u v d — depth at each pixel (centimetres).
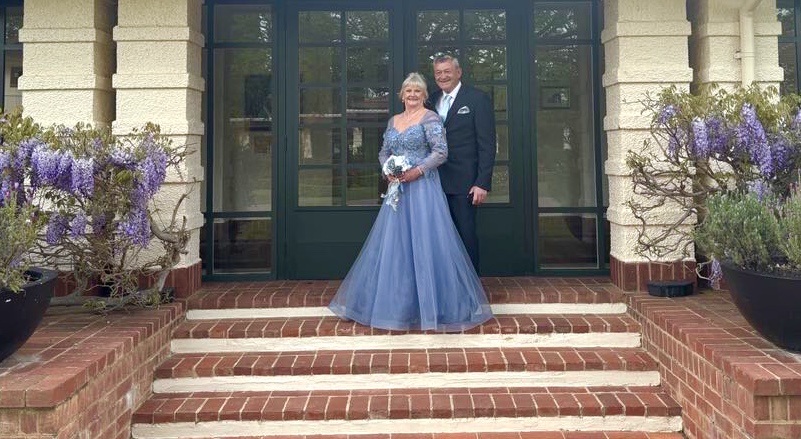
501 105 498
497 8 498
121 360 311
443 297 379
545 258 499
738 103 334
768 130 327
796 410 250
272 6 494
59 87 425
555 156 503
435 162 381
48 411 246
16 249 271
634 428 330
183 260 421
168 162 380
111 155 343
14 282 264
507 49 496
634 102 418
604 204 493
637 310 392
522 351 377
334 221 495
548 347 384
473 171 412
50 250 392
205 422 328
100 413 287
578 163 503
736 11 422
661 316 353
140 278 417
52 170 323
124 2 425
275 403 338
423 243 377
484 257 494
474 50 499
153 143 363
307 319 411
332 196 496
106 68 448
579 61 502
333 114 497
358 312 396
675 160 362
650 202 416
